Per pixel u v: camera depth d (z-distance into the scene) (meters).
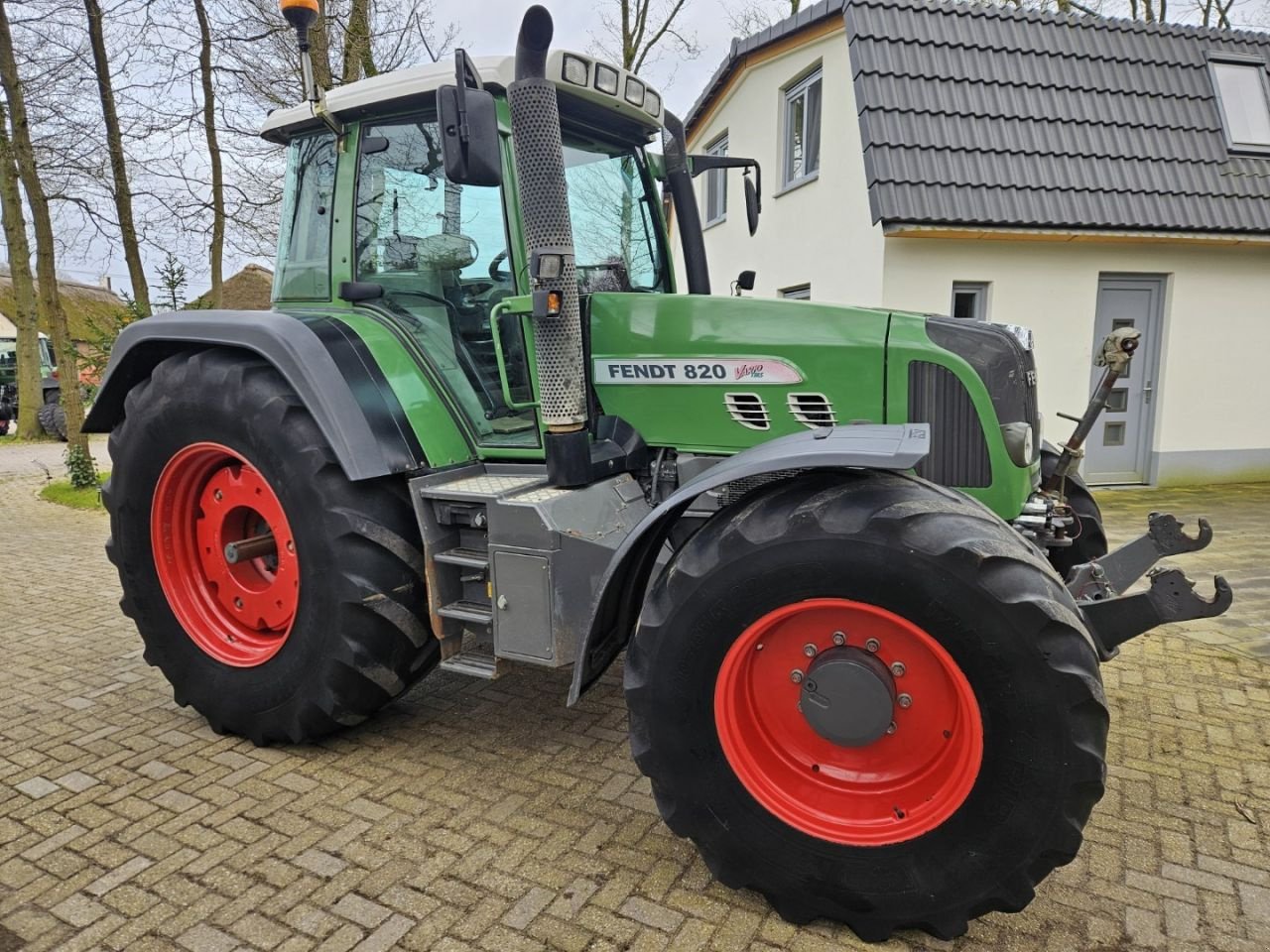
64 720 3.33
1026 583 1.88
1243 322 8.09
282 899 2.22
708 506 2.81
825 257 8.66
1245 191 7.65
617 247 3.46
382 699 2.96
